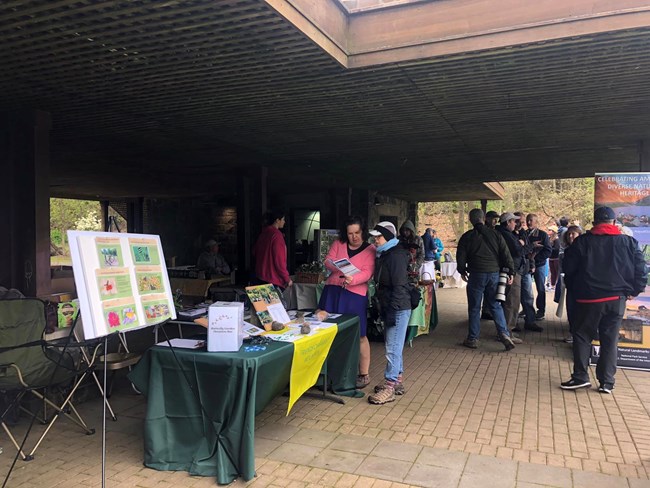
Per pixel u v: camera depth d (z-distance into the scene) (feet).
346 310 14.24
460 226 75.72
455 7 11.98
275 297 12.94
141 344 20.11
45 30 10.66
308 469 9.87
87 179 37.65
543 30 11.22
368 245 14.25
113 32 10.82
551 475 9.64
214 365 9.48
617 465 10.07
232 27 10.57
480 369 17.07
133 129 20.47
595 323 14.47
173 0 9.38
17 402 11.32
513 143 23.72
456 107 17.13
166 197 53.78
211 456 9.73
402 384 14.97
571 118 18.61
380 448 10.82
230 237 52.01
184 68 13.20
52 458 10.42
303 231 49.42
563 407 13.39
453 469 9.87
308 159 28.48
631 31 10.74
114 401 13.93
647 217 16.79
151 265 9.50
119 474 9.72
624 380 15.85
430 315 22.93
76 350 12.76
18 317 11.00
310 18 11.07
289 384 11.54
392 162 29.58
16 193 17.07
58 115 17.98
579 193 64.95
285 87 14.89
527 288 23.34
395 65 12.95
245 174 31.68
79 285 7.84
